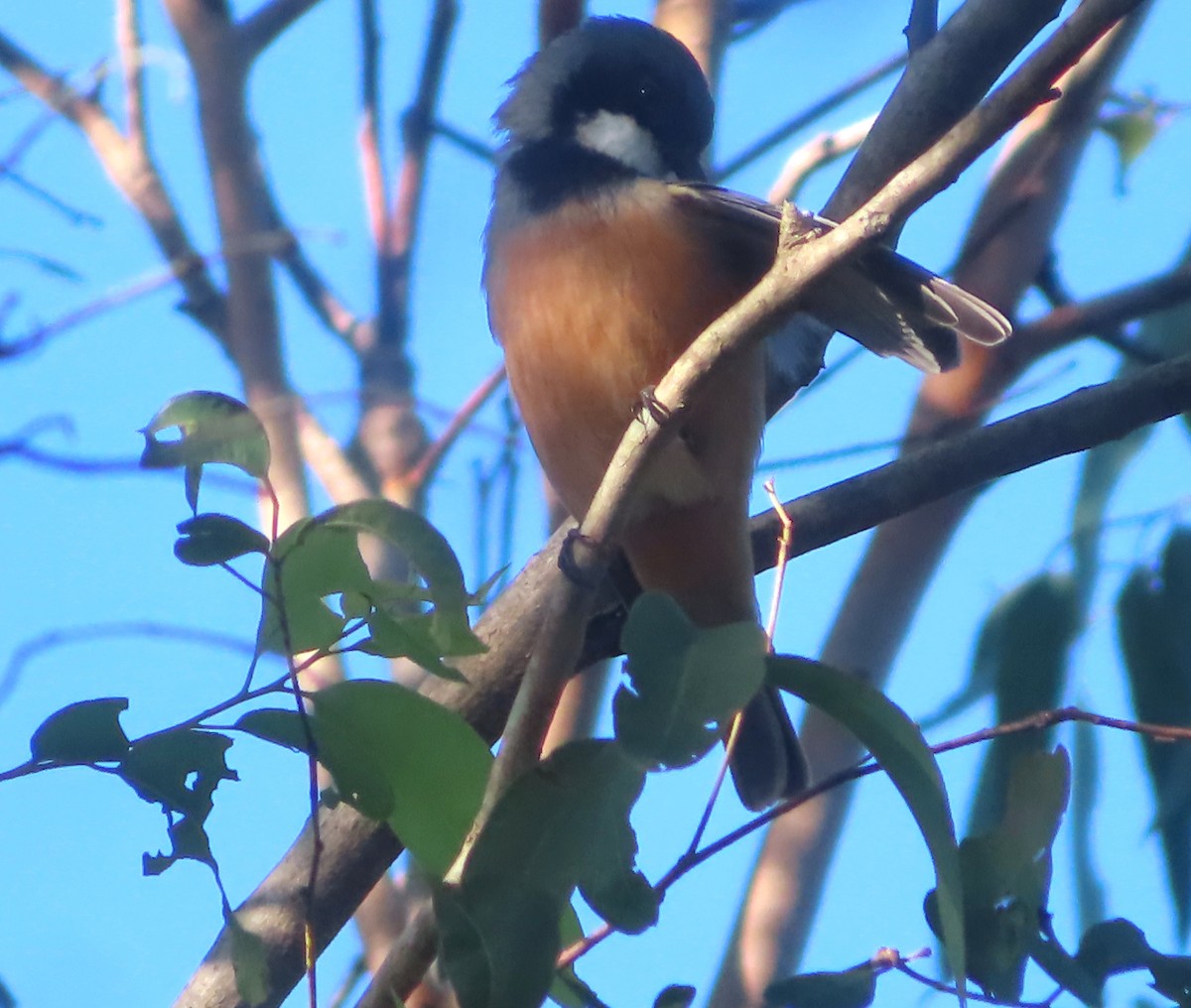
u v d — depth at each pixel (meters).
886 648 7.41
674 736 3.51
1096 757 7.29
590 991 4.36
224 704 3.94
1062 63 3.76
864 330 4.95
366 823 5.17
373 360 8.28
